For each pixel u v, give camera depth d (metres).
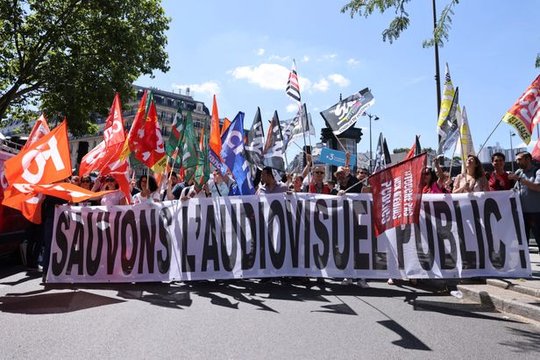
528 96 6.40
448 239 6.05
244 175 7.65
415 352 3.54
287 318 4.53
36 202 6.26
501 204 6.01
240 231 6.45
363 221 6.30
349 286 6.39
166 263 6.43
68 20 19.08
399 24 6.60
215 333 3.99
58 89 18.17
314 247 6.31
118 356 3.38
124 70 19.56
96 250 6.50
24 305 5.03
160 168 8.27
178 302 5.24
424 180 7.20
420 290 6.14
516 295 5.18
